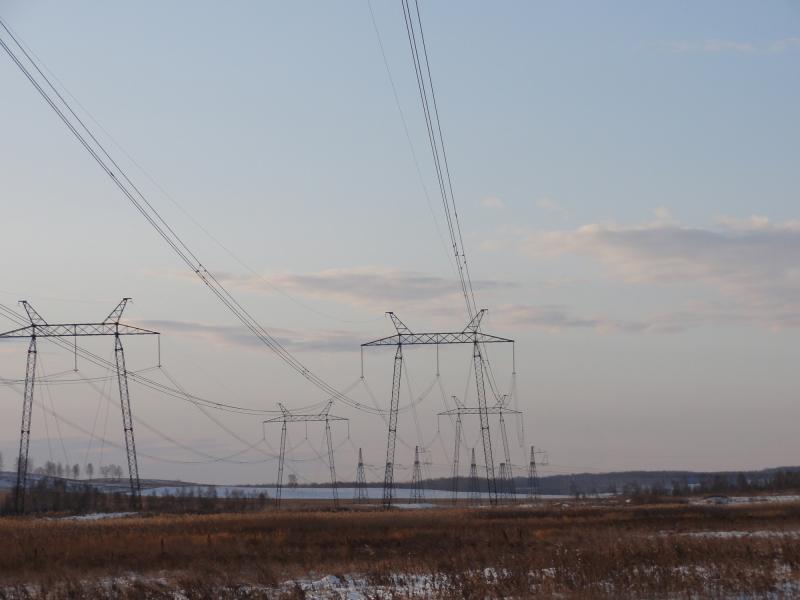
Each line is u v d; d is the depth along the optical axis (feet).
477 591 94.48
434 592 98.63
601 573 105.29
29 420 329.52
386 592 100.58
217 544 183.52
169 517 344.08
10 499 459.32
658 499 618.03
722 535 193.98
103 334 303.89
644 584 95.86
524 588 95.55
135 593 102.78
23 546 174.70
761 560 116.67
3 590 109.19
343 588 108.27
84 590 109.19
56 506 469.16
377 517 333.83
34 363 308.19
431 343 312.29
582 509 419.13
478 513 374.84
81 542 185.78
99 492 526.16
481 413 334.24
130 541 189.98
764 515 303.89
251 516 346.95
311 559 150.71
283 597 96.17
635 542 144.87
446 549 171.32
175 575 131.64
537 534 210.38
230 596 98.58
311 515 357.61
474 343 307.17
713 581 97.40
